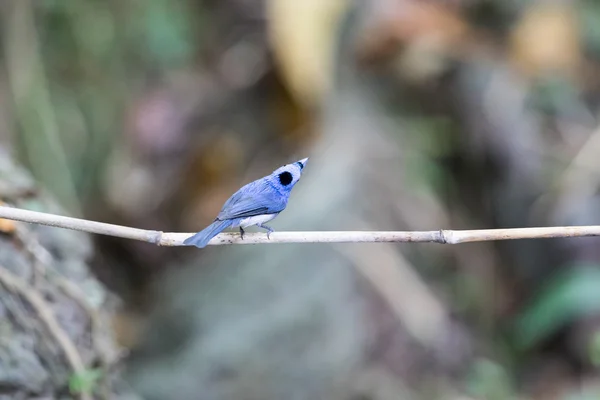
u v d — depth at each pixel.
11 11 11.41
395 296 10.72
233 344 10.39
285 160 12.10
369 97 12.09
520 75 12.30
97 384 5.49
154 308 11.37
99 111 12.03
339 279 10.68
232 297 10.95
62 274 5.88
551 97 12.22
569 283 10.53
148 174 12.02
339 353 10.12
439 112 12.18
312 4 11.81
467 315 11.06
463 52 12.13
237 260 11.35
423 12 12.14
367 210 11.17
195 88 12.70
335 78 12.16
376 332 10.38
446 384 10.22
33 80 11.25
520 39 12.38
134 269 11.86
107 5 12.40
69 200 10.98
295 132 12.25
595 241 11.03
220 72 12.88
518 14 12.45
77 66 12.03
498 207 11.77
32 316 5.30
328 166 11.54
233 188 12.03
